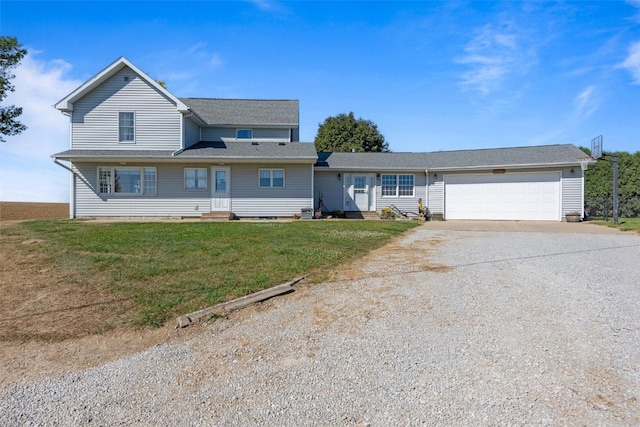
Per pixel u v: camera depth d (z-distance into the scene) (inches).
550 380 116.6
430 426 96.8
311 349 146.5
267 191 706.2
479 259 300.4
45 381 128.5
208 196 697.0
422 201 796.0
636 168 949.2
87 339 161.6
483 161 772.0
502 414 100.3
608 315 170.2
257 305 197.2
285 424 100.0
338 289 220.2
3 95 966.4
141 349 152.3
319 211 742.5
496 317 172.4
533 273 252.1
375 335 157.3
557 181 711.1
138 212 685.3
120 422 104.0
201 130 799.1
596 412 99.0
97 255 297.1
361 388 117.0
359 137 1643.7
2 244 343.9
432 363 131.5
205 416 105.3
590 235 464.8
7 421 105.8
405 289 219.0
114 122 688.4
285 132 817.5
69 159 649.0
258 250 321.7
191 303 194.5
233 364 136.6
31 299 203.5
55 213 978.7
